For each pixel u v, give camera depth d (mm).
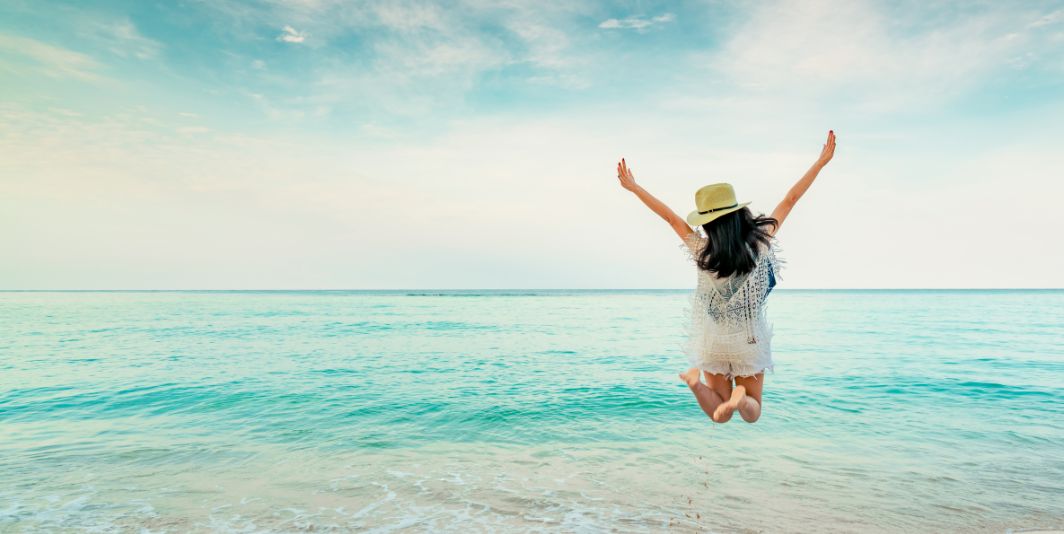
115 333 23844
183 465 6820
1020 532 4949
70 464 6844
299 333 24125
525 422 8898
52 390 11289
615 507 5535
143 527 5070
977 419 9047
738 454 7250
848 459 7020
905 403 10125
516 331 25656
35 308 49844
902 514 5359
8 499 5711
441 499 5734
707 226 3229
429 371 13766
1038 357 16141
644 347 19125
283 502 5660
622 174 3492
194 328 26797
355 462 6949
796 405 10000
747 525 5125
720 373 3312
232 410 9688
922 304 63938
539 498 5766
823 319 35500
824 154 3359
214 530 5008
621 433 8289
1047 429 8406
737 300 3217
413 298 90312
